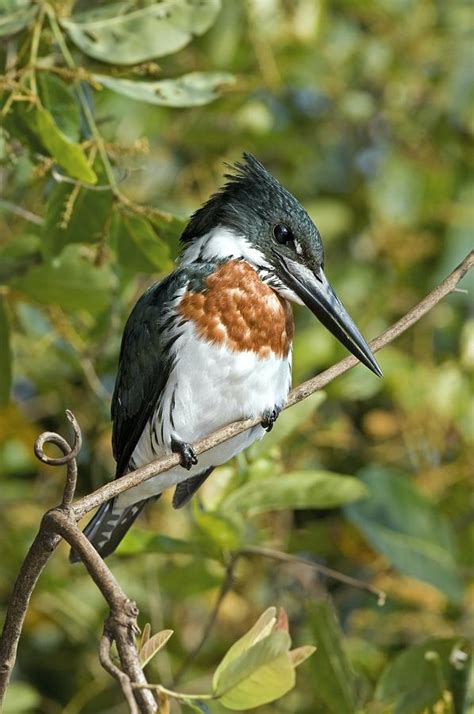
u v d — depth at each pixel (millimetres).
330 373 7980
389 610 11703
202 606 11703
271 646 5617
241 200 9172
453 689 9086
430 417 12109
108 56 8938
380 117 13477
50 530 5820
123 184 11852
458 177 13203
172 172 12633
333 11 13453
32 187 10680
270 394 8852
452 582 10547
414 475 12562
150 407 8953
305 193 13188
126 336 9156
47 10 8820
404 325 7980
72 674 11609
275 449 9422
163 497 11953
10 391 10102
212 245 9016
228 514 8508
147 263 8961
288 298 9008
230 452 9008
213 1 9141
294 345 11719
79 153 8070
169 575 10633
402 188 12695
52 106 8641
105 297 9844
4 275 9750
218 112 12438
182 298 8750
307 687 11023
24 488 12195
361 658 11102
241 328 8703
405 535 10656
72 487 5969
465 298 12586
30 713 11594
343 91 13164
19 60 8883
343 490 8953
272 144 12625
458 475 12148
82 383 12148
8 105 8422
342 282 12445
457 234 12523
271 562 11930
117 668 5047
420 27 13352
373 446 12492
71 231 8891
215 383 8672
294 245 9094
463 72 13266
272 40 12508
